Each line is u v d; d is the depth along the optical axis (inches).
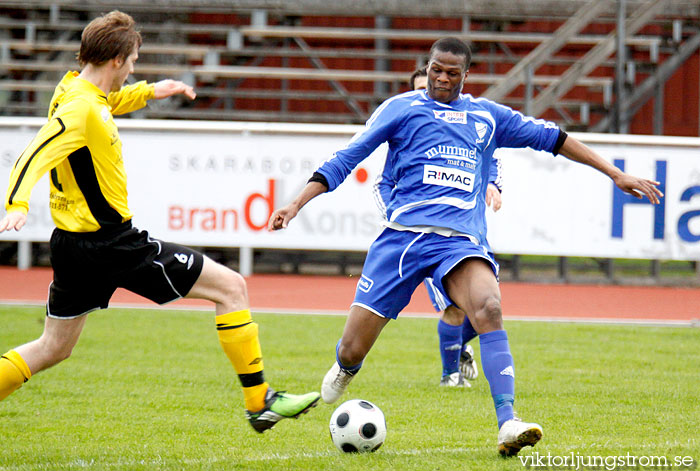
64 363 992.2
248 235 1834.4
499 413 576.7
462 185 628.4
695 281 1898.4
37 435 682.8
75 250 573.9
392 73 2785.4
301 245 1828.2
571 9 2645.2
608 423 737.6
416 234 624.7
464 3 2647.6
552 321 1390.3
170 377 923.4
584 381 927.0
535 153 1776.6
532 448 625.3
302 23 2888.8
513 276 1945.1
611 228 1784.0
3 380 581.0
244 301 601.6
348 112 2829.7
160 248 586.9
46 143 535.8
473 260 613.6
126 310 1429.6
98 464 576.4
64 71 2508.6
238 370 602.5
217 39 2832.2
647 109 2886.3
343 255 2080.5
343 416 623.5
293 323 1325.0
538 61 2156.7
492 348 587.2
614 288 1840.6
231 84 2608.3
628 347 1155.9
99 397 826.8
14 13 2758.4
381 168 688.4
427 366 1011.9
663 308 1566.2
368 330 640.4
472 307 599.8
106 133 566.3
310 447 651.5
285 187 1819.6
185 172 1829.5
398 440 671.1
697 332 1294.3
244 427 722.2
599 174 1776.6
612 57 2736.2
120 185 582.6
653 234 1780.3
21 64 2492.6
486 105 652.7
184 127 1815.9
